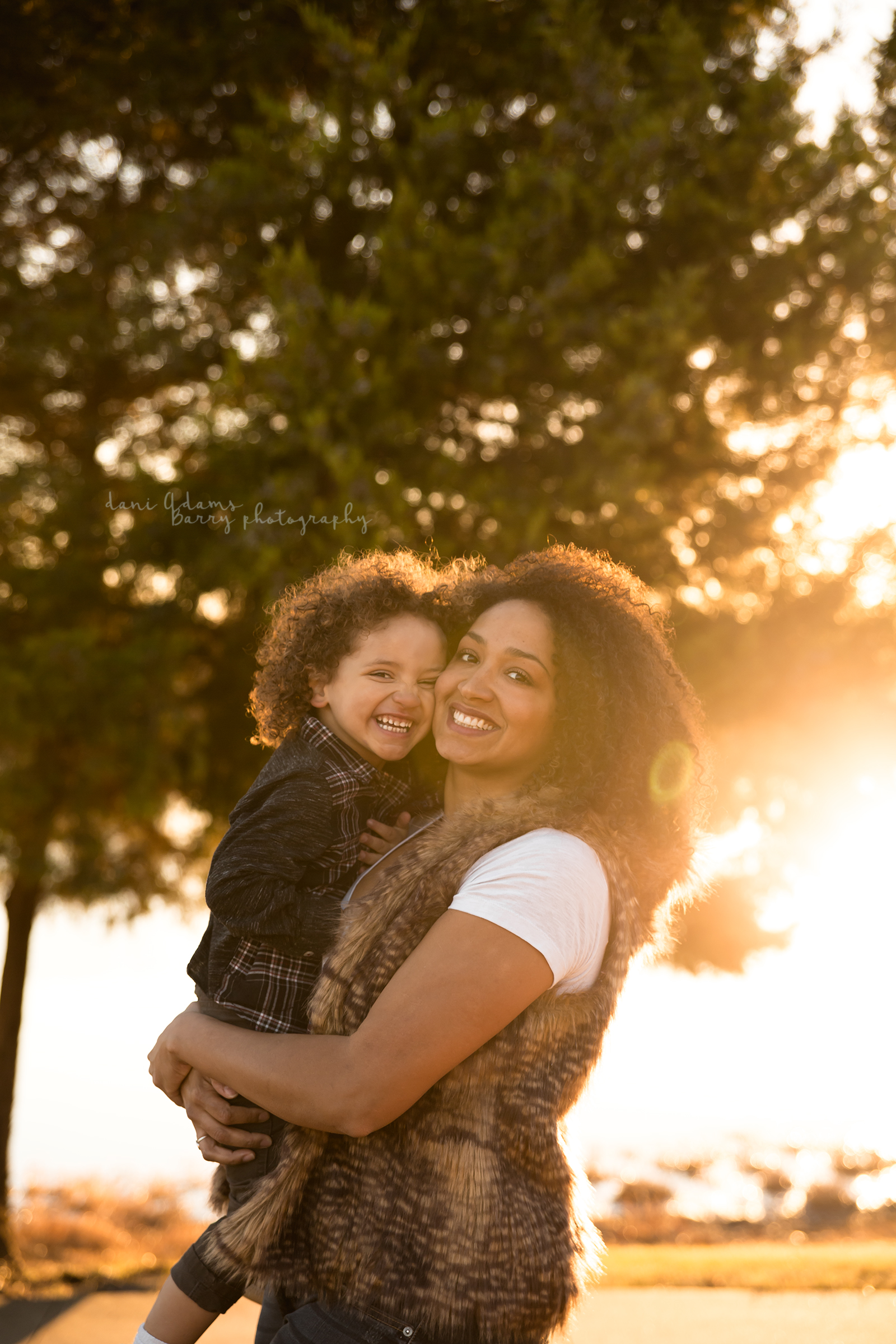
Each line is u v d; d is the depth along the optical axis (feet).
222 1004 5.86
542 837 5.26
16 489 31.86
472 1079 5.02
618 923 5.33
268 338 27.73
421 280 26.30
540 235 26.37
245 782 31.86
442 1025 4.81
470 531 26.71
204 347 32.17
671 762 5.88
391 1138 5.04
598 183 26.48
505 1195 4.92
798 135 27.37
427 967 4.89
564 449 27.55
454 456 28.09
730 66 30.86
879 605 31.42
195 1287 5.24
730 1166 61.31
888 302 28.55
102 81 32.45
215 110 33.83
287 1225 5.10
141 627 30.25
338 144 27.63
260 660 7.63
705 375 27.81
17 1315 18.94
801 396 29.27
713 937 33.96
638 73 30.58
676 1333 16.21
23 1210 40.09
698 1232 44.57
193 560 28.40
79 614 31.81
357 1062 4.86
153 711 29.25
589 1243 5.28
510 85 31.30
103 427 35.22
